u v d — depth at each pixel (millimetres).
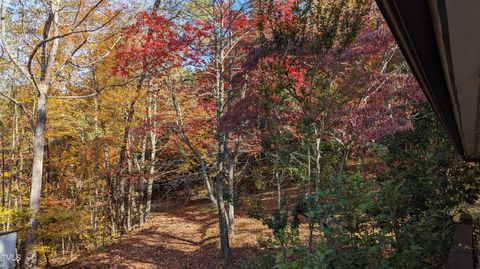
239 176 13430
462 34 1178
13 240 7078
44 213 12445
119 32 10398
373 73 6039
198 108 11648
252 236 11531
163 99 12867
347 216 3527
